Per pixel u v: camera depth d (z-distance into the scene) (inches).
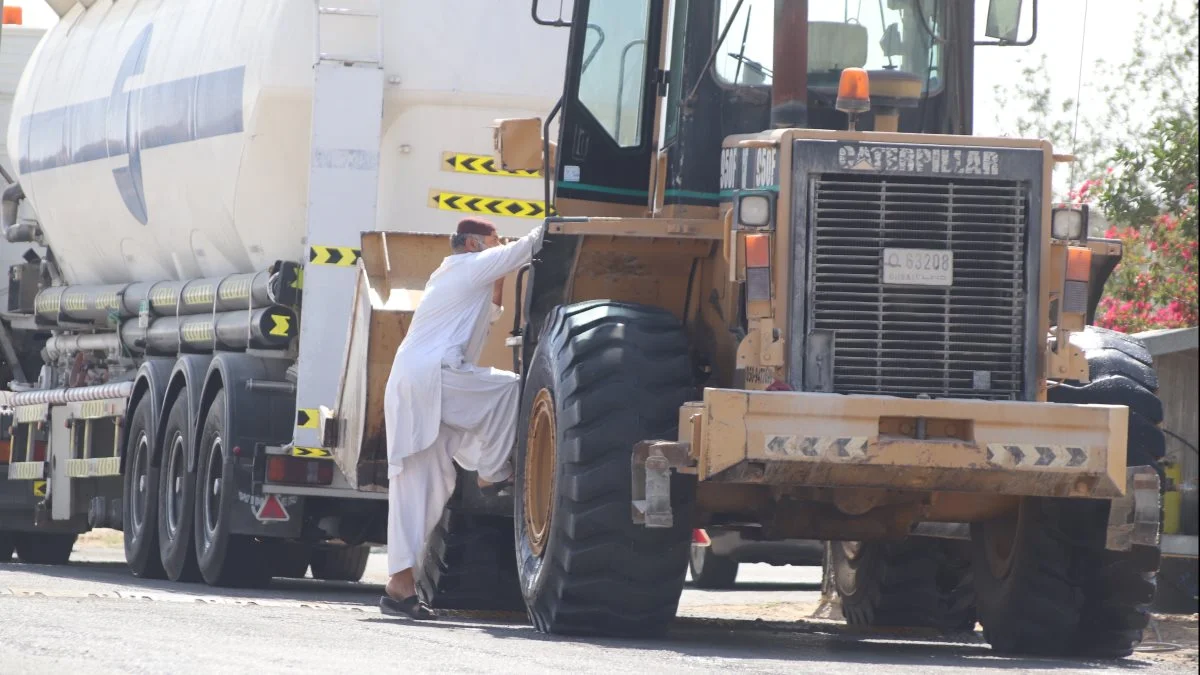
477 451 1390.3
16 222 2726.4
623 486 1151.6
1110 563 1242.6
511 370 1536.7
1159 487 1160.8
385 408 1393.9
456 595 1526.8
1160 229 2212.1
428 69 1920.5
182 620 1245.7
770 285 1143.0
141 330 2377.0
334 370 1867.6
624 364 1171.3
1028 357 1160.8
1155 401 1232.8
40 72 2657.5
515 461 1339.8
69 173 2511.1
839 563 1690.5
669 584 1167.6
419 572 1472.7
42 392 2576.3
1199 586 2362.2
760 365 1141.7
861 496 1206.9
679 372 1180.5
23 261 2768.2
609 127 1342.3
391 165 1929.1
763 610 2034.9
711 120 1270.9
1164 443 1227.9
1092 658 1277.1
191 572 2081.7
